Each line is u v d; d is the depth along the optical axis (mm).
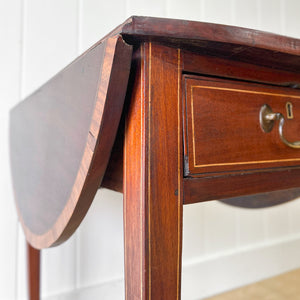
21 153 701
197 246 1163
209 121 351
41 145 549
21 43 903
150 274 305
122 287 1039
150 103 309
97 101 322
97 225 1016
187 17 1170
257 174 395
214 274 1180
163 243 314
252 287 1222
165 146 317
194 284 1136
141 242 306
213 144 353
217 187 358
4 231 892
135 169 319
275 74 414
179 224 325
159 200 312
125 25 284
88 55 359
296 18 1479
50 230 487
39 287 861
